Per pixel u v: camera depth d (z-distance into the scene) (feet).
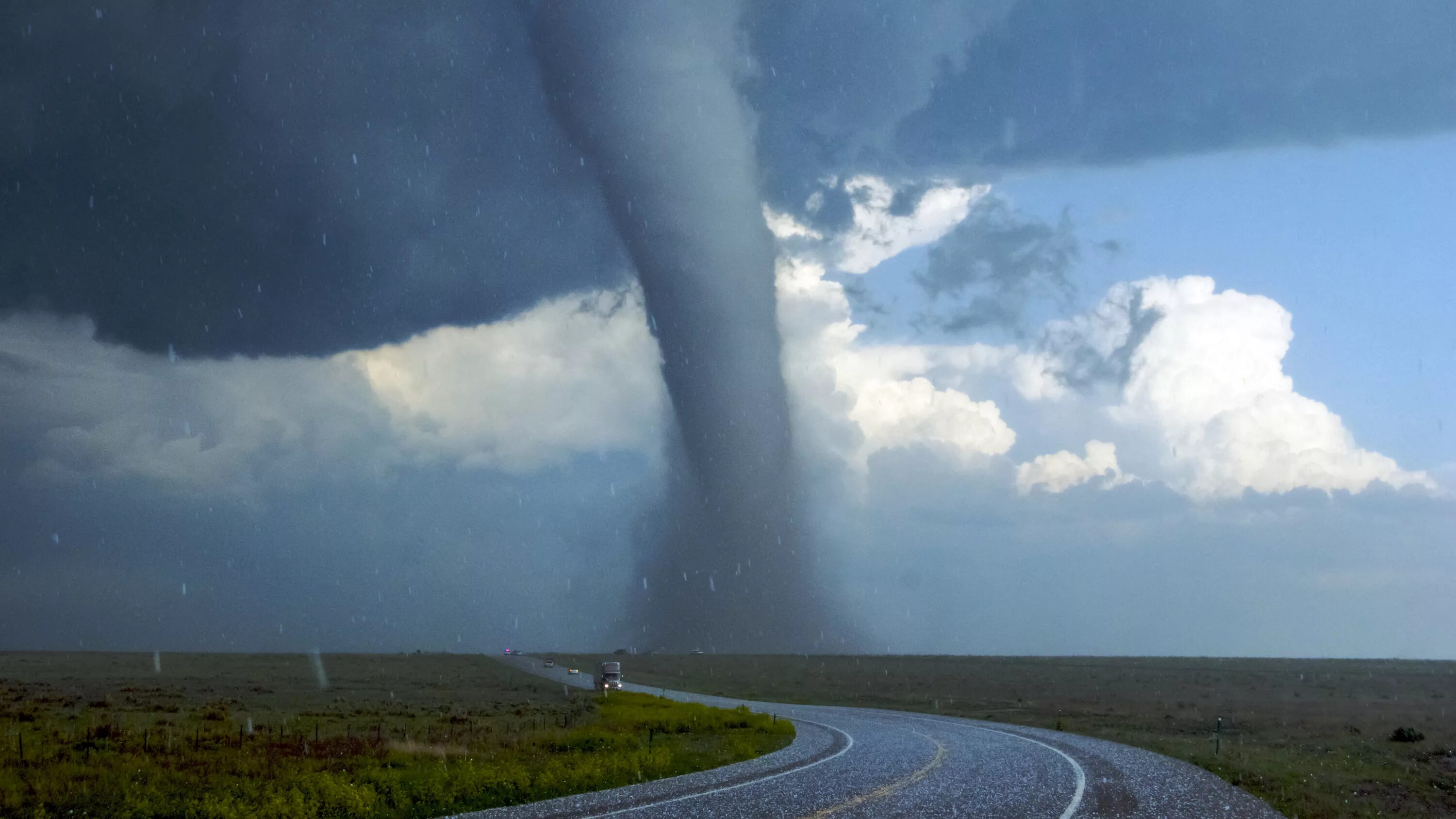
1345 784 82.94
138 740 113.60
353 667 484.33
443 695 270.46
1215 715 199.62
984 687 350.43
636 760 88.63
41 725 134.72
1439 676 437.17
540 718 181.27
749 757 101.60
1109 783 78.07
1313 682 378.12
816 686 357.61
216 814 61.05
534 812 61.00
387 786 70.49
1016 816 59.88
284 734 132.26
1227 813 62.39
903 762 94.89
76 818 62.08
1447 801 74.79
